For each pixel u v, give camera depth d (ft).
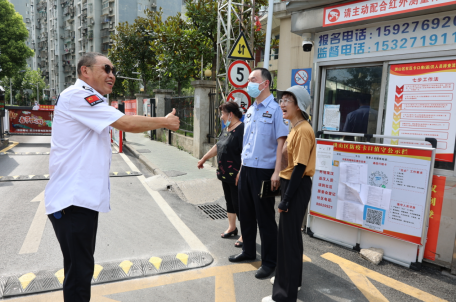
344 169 10.75
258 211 9.16
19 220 13.08
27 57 122.01
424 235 9.40
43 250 10.41
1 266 9.30
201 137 27.99
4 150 31.99
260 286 8.60
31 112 39.01
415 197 9.30
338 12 10.81
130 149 34.42
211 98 27.71
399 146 9.54
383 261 10.11
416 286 8.68
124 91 122.31
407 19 9.89
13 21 117.29
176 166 24.48
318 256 10.42
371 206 10.18
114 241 11.30
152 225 12.99
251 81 9.20
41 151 31.99
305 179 7.48
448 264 9.32
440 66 9.45
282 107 7.56
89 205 5.72
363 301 7.97
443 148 9.52
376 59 10.77
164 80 78.89
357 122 11.77
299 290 8.41
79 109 5.72
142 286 8.44
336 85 12.29
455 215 9.10
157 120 6.04
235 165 10.82
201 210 15.14
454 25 9.00
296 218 7.34
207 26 39.83
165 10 170.81
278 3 16.42
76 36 187.32
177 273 9.18
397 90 10.44
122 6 156.76
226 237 11.93
